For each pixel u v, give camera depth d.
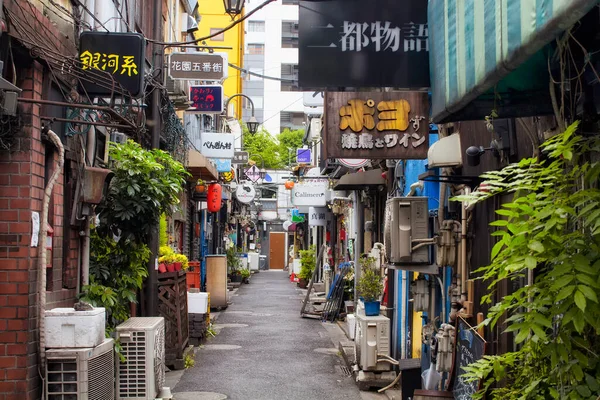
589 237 3.45
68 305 7.77
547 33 3.02
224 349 14.12
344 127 7.06
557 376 3.60
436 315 8.82
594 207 3.37
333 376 11.40
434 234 8.71
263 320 19.44
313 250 33.31
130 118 8.04
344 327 17.11
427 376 7.73
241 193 32.41
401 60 6.31
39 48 6.22
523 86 4.55
